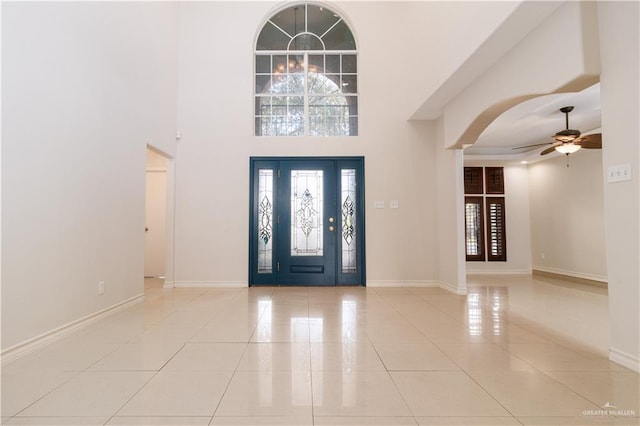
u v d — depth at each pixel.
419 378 2.04
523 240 7.51
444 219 5.05
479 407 1.71
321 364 2.25
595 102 4.47
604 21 2.31
